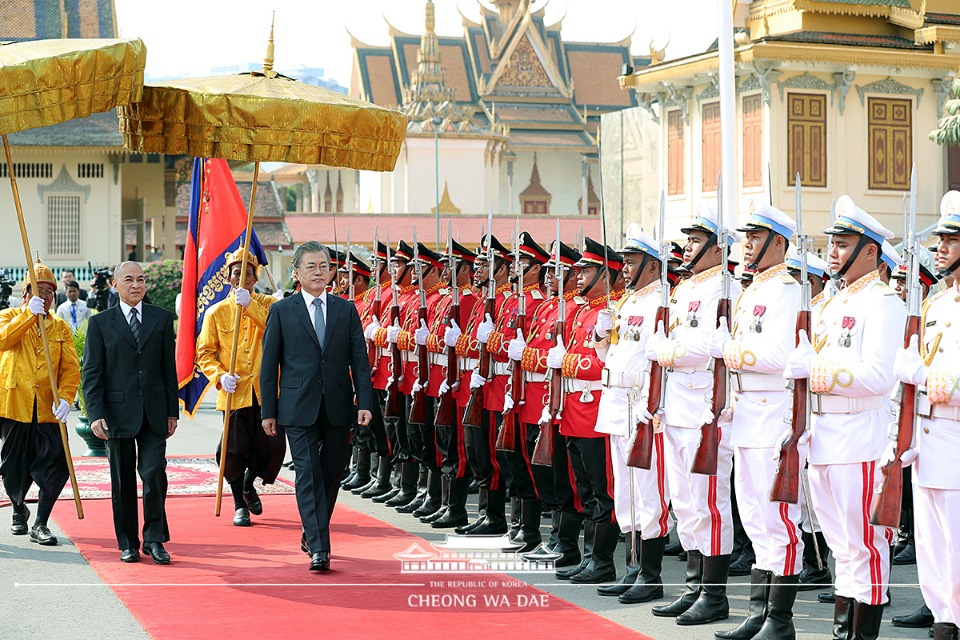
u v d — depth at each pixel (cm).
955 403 963
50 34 8725
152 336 1491
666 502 1319
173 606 1249
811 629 1197
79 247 8175
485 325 1627
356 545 1605
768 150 4956
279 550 1566
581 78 12119
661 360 1240
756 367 1132
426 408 1791
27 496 1997
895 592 1390
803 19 5094
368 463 2142
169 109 1461
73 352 1647
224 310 1792
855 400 1070
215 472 2314
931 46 5075
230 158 1466
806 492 1126
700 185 5409
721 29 2636
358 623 1178
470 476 1772
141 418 1474
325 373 1449
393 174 9688
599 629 1170
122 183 8638
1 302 3291
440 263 1891
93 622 1186
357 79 11906
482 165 9688
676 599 1302
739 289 1619
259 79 1535
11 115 1301
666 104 5631
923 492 1000
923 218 5191
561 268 1415
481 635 1135
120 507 1484
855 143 5084
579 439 1373
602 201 3600
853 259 1084
